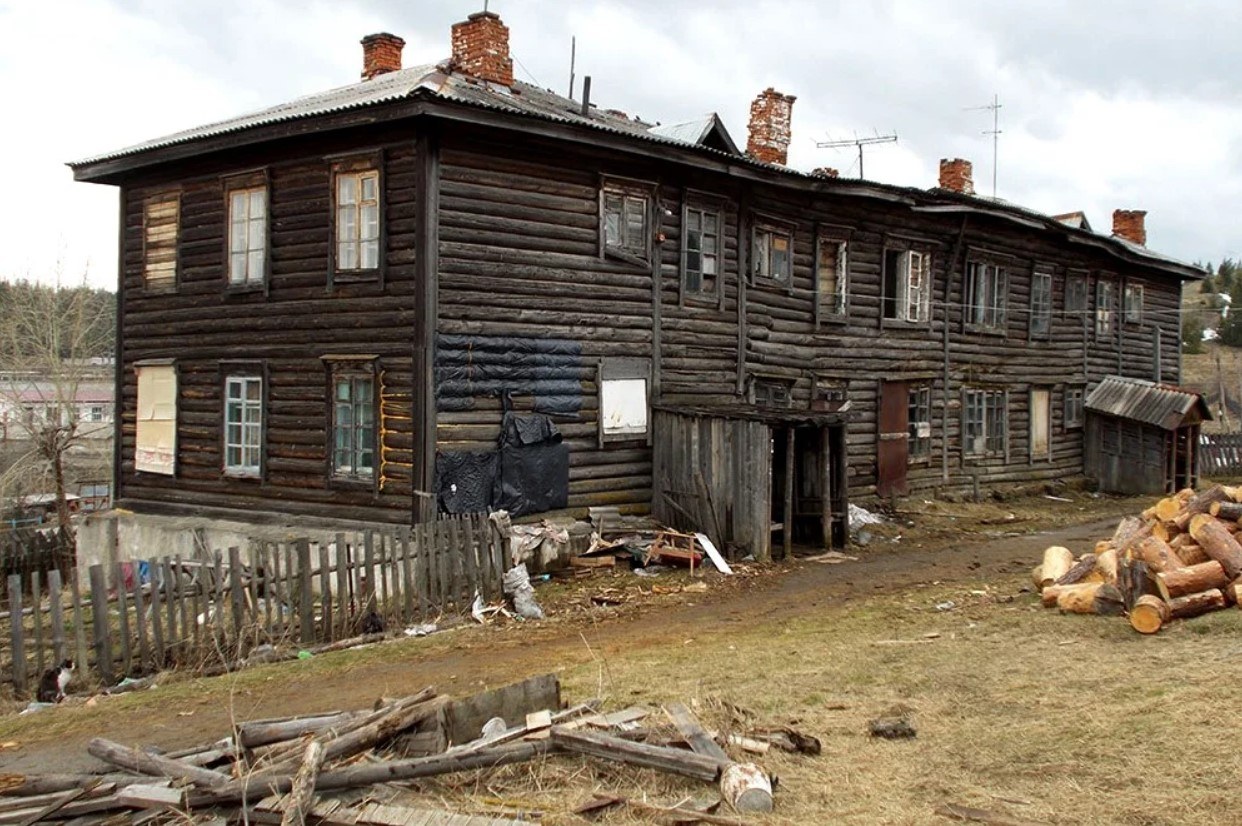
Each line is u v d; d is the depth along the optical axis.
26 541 19.58
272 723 7.17
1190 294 100.94
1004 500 26.89
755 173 19.59
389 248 15.86
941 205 24.36
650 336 18.47
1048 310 29.47
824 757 7.16
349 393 16.53
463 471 15.62
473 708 7.51
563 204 17.03
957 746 7.25
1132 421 29.64
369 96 17.08
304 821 5.95
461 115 14.98
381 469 15.91
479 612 13.38
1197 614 10.07
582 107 20.12
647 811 6.17
